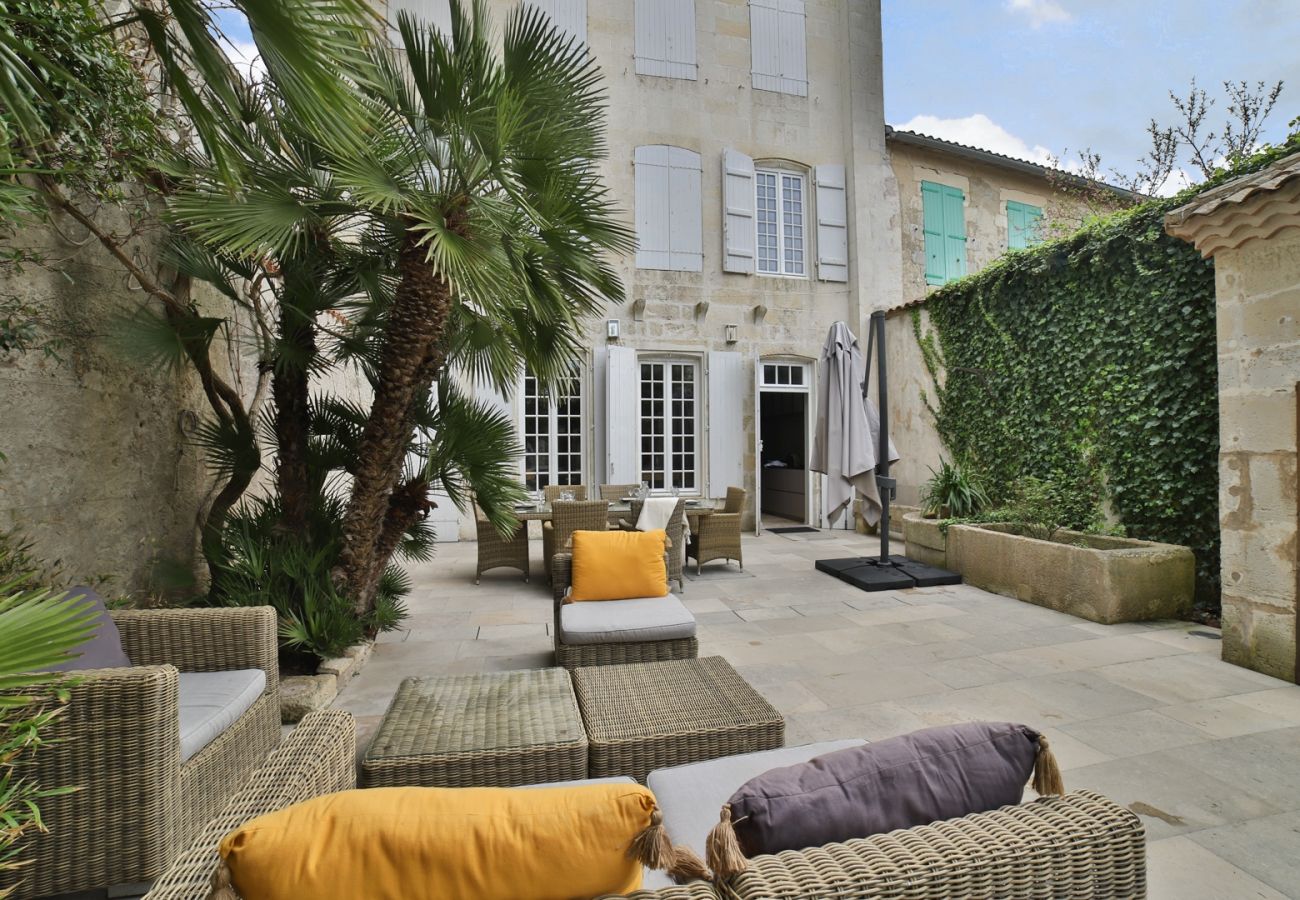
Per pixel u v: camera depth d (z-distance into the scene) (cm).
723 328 924
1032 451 634
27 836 156
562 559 368
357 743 261
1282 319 330
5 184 186
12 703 112
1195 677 333
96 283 310
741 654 377
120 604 276
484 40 335
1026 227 1100
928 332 810
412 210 299
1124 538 490
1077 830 98
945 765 109
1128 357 516
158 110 279
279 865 79
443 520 815
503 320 311
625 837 84
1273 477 334
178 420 378
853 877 88
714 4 934
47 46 192
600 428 872
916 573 573
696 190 918
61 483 286
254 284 363
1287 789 223
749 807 100
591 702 216
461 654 381
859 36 984
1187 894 170
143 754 163
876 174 977
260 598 328
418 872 80
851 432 648
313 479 395
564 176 359
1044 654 373
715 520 608
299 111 172
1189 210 371
